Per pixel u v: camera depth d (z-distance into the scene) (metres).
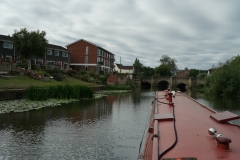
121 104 19.66
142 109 16.70
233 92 30.00
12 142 7.96
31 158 6.59
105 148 7.65
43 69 32.72
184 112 7.00
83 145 7.92
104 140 8.55
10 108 14.20
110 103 20.08
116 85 45.59
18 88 19.16
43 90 18.69
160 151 3.25
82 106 17.27
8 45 33.69
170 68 88.88
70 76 36.88
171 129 4.52
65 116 12.99
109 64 67.00
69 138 8.68
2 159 6.46
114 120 12.35
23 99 18.12
